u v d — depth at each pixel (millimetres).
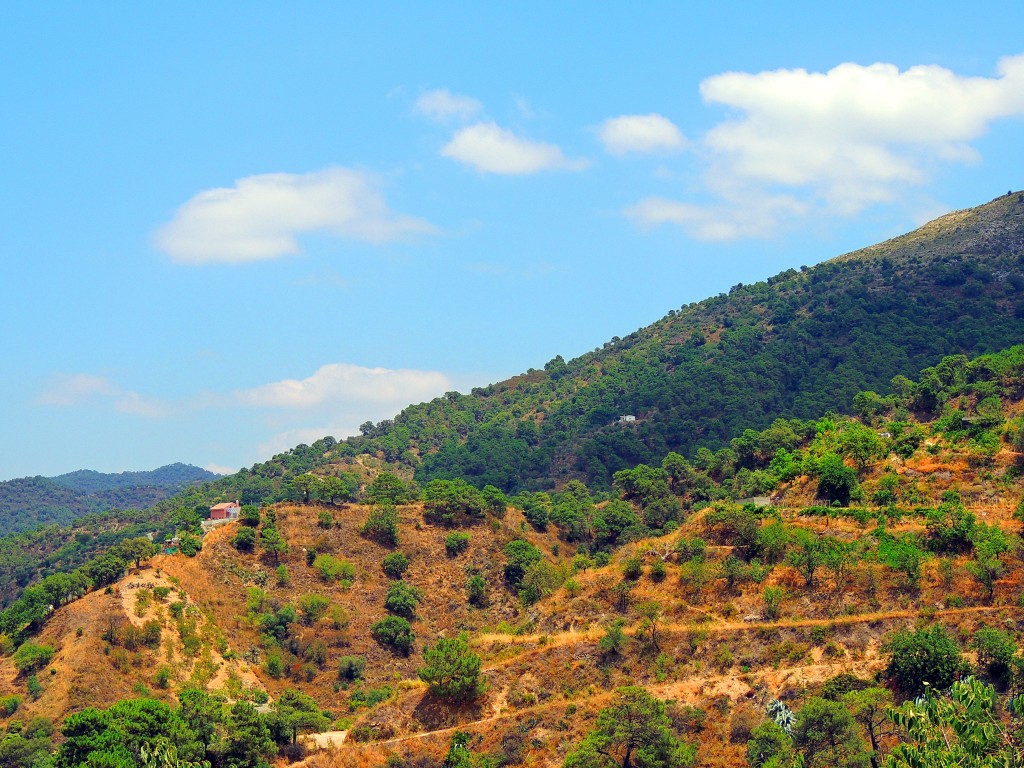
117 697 123062
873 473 128250
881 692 84188
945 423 138875
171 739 93812
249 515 176750
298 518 180000
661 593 110938
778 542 110125
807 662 94562
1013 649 84500
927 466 123875
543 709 98000
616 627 105000
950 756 40656
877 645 93812
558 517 199125
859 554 105688
